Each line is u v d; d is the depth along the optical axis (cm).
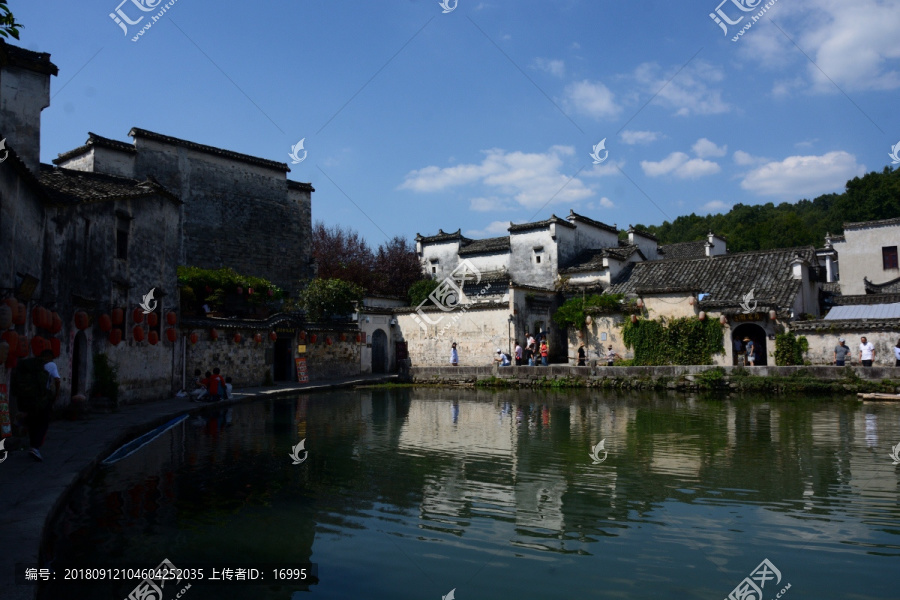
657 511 786
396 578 584
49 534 670
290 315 2873
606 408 1894
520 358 3012
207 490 880
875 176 5412
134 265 1831
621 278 3406
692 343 2650
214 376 1953
